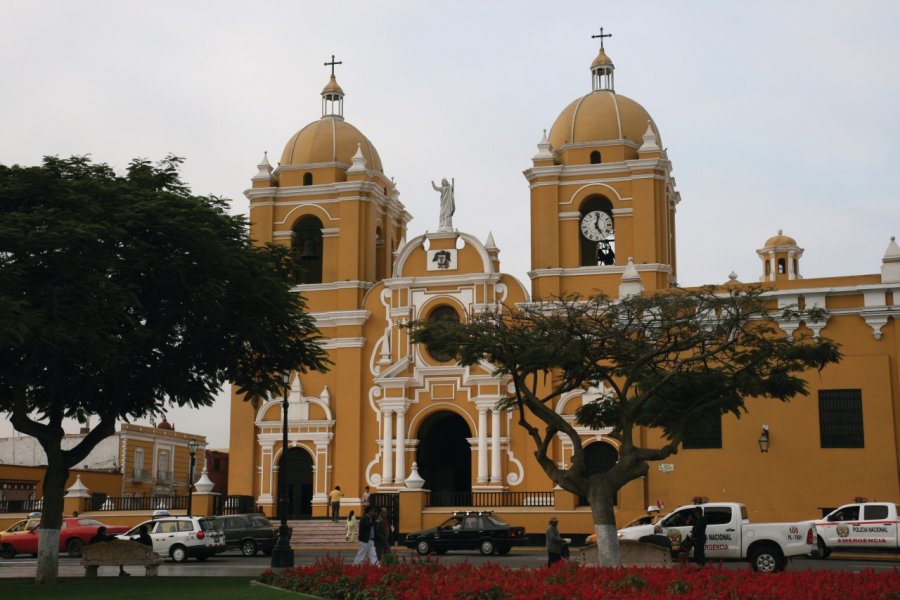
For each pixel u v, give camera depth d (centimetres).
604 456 4581
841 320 3991
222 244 2755
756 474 3956
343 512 4822
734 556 2809
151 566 2841
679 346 2583
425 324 2703
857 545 3184
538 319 2744
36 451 6975
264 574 2384
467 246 4947
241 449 5009
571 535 4234
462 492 4556
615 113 5006
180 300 2755
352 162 5259
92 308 2453
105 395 2998
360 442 4891
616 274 4778
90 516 4797
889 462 3850
